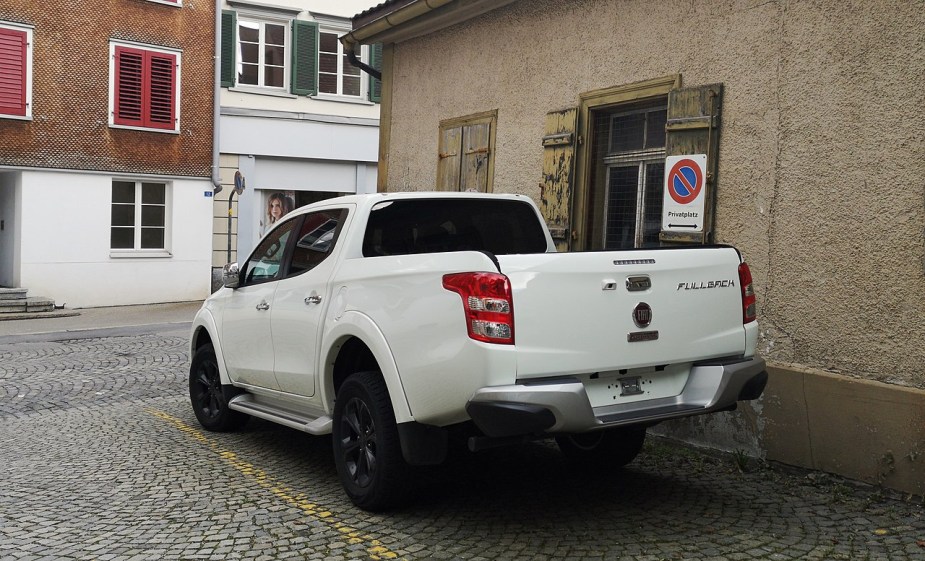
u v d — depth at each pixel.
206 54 21.97
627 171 7.60
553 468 6.10
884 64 5.34
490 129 9.19
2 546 4.63
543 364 4.29
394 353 4.76
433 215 5.82
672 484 5.65
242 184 20.95
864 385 5.40
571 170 7.88
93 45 20.33
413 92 10.77
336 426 5.35
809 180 5.80
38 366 11.52
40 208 19.81
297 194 24.66
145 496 5.53
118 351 12.91
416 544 4.55
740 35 6.30
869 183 5.43
